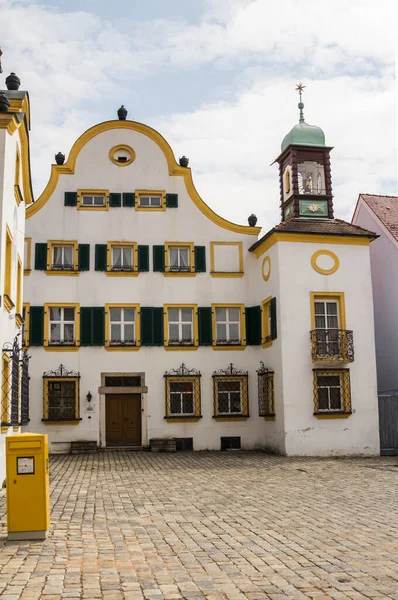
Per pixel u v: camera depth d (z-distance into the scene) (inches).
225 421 1013.8
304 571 290.4
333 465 798.5
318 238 973.2
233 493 551.8
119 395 1003.3
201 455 929.5
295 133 1083.3
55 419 972.6
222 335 1047.0
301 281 959.0
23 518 354.0
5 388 601.3
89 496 530.3
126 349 1008.9
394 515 438.0
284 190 1111.0
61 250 1029.8
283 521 417.7
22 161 737.6
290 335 943.7
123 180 1054.4
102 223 1037.8
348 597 250.8
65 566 297.6
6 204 590.6
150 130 1068.5
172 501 504.7
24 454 356.2
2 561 306.3
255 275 1056.2
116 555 320.8
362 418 944.3
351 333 952.3
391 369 1076.5
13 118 584.1
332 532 380.5
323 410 944.3
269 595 254.1
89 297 1014.4
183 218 1058.7
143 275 1032.8
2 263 574.6
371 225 1162.6
